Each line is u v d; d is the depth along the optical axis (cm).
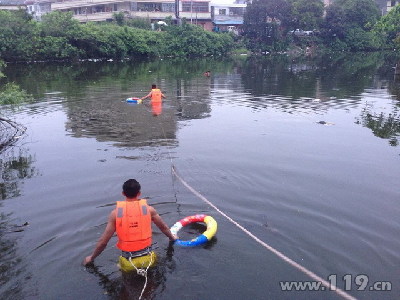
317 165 829
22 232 543
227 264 470
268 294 416
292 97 1734
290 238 531
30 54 3416
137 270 448
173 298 409
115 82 2197
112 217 454
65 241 519
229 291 421
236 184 717
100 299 409
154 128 1128
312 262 477
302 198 660
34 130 1111
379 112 1391
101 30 4025
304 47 5575
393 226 570
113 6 5491
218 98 1683
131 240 451
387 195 679
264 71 3028
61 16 3762
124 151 909
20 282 434
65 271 455
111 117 1262
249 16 5344
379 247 513
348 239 532
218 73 2834
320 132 1110
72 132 1083
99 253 465
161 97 1620
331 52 5469
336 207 628
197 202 638
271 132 1107
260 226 563
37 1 6531
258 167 810
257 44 5350
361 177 762
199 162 834
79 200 645
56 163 830
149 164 818
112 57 4156
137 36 4266
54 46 3528
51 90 1856
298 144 988
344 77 2562
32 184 718
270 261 477
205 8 5878
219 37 5041
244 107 1484
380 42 5597
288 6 5278
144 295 414
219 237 531
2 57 3322
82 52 3809
